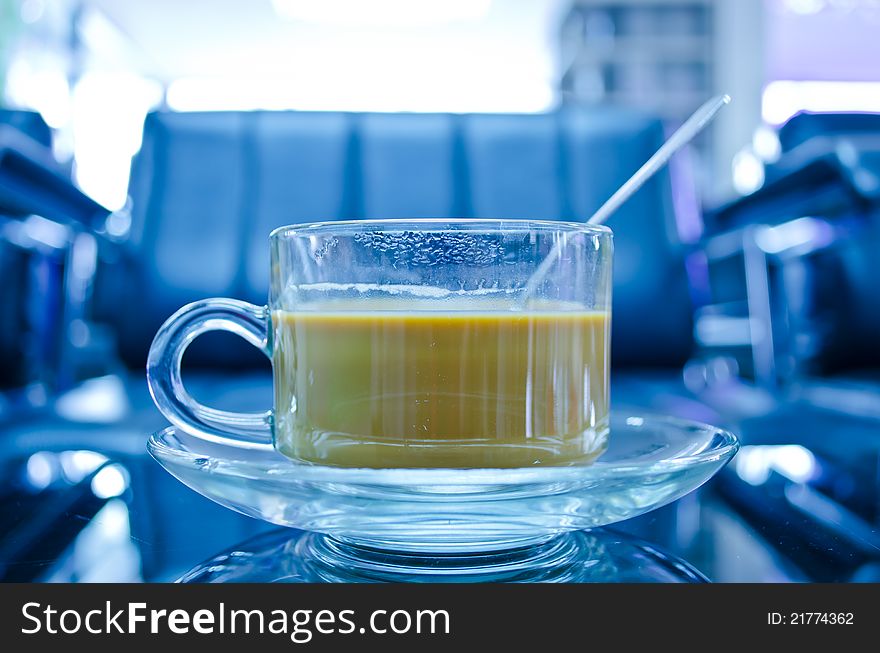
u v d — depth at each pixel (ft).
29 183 3.80
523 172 5.24
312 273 1.31
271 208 5.07
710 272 5.33
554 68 17.34
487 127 5.33
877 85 13.24
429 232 1.25
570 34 15.70
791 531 1.35
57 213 4.10
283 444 1.38
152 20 15.11
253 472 1.05
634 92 15.15
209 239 4.96
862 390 3.92
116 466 1.90
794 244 4.58
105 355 5.09
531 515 1.06
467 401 1.24
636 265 5.01
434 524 1.05
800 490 1.65
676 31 15.17
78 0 11.35
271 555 1.22
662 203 5.13
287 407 1.36
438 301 1.25
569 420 1.29
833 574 1.13
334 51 17.38
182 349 1.47
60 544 1.27
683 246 5.06
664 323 4.96
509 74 18.71
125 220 5.13
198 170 5.07
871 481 1.72
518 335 1.25
